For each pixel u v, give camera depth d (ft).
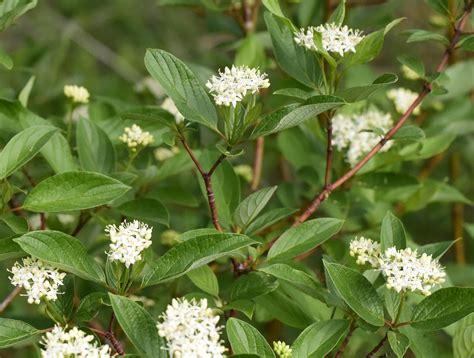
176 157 4.13
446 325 3.40
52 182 3.51
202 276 3.64
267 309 3.79
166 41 7.95
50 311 3.43
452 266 4.73
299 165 4.56
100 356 3.19
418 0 7.01
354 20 4.85
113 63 7.30
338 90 3.58
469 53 5.28
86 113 4.87
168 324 3.17
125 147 4.25
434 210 5.37
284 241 3.65
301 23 4.90
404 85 6.05
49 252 3.37
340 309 3.66
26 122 3.95
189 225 4.63
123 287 3.42
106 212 4.11
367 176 4.35
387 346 4.46
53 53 6.12
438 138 4.59
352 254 3.61
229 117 3.51
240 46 4.67
